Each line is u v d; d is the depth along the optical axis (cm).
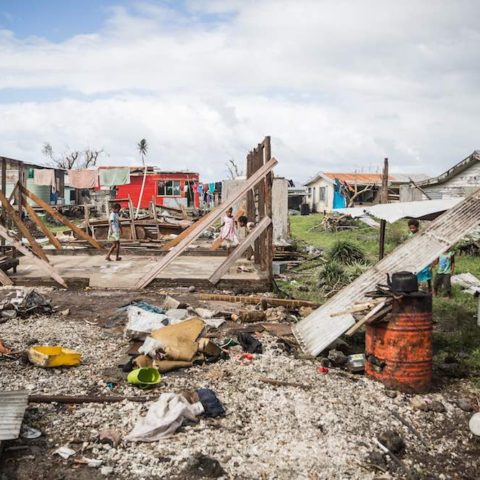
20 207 1445
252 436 484
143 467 424
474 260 1766
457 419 547
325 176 5141
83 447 448
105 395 552
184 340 673
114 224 1538
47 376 598
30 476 407
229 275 1230
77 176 3544
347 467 443
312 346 712
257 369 647
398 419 535
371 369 630
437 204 1064
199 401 529
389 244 2183
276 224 2069
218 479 414
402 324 596
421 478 438
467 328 907
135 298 1027
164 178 3969
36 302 888
